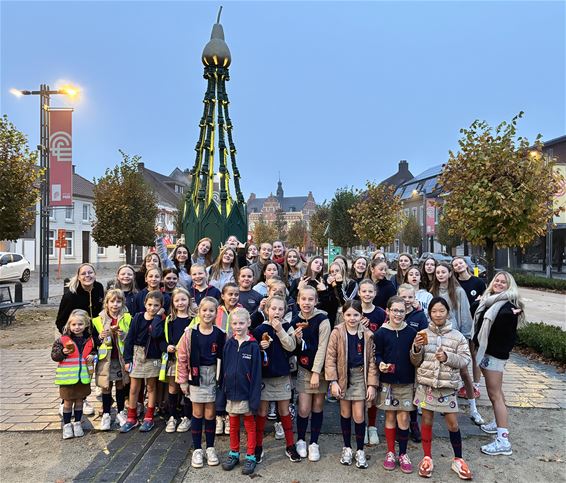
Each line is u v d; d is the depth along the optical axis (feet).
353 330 12.98
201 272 16.22
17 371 21.63
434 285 17.07
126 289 16.98
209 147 25.41
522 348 25.81
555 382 20.18
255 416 12.73
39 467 12.22
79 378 13.99
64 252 113.80
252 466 12.09
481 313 14.29
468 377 14.24
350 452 12.66
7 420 15.58
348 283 17.72
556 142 95.14
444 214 30.94
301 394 13.30
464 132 28.25
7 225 37.50
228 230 24.90
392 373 12.34
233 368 12.34
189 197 25.82
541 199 26.89
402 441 12.44
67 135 43.65
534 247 94.48
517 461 12.83
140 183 88.43
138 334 14.65
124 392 15.74
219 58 25.40
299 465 12.56
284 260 19.86
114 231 84.79
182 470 12.23
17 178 37.65
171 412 14.80
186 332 13.00
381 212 69.00
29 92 45.01
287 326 13.09
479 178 27.14
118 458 12.73
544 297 55.36
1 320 34.99
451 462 12.76
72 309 15.35
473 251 109.91
